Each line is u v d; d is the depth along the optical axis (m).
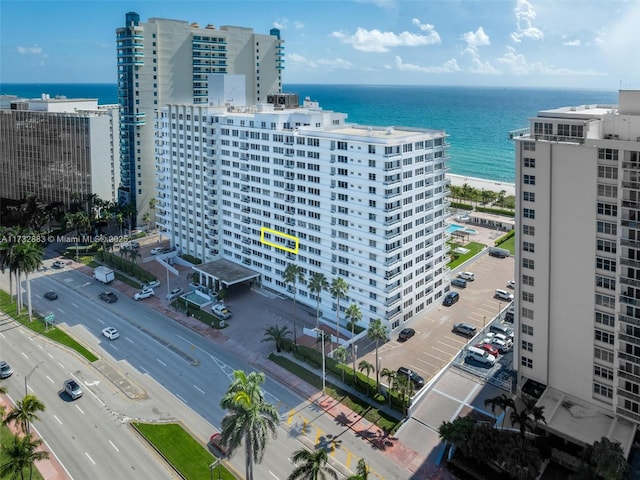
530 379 85.00
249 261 140.50
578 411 78.12
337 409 87.00
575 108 88.06
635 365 72.19
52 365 101.75
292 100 158.50
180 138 155.38
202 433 81.62
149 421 84.44
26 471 72.69
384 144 101.00
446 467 73.44
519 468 64.94
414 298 114.44
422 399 88.38
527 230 81.06
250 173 134.38
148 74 187.50
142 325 118.69
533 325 82.88
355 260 110.12
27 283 119.88
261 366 100.81
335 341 107.94
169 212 166.50
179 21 193.12
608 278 73.94
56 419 84.94
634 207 69.44
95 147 189.00
